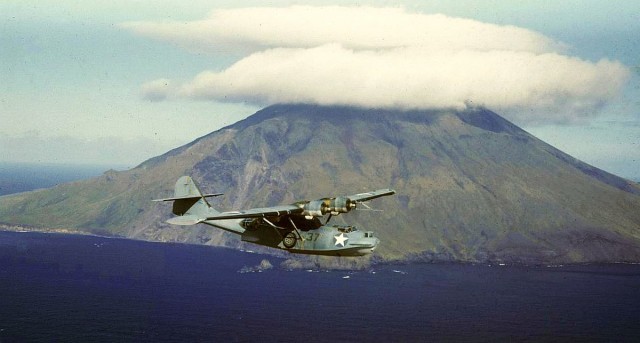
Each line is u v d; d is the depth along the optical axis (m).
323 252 80.31
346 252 79.75
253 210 79.25
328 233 80.56
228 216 77.88
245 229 83.94
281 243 81.69
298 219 81.50
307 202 80.31
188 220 78.69
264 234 82.75
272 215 80.00
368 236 79.81
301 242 80.94
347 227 81.12
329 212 80.19
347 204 80.75
